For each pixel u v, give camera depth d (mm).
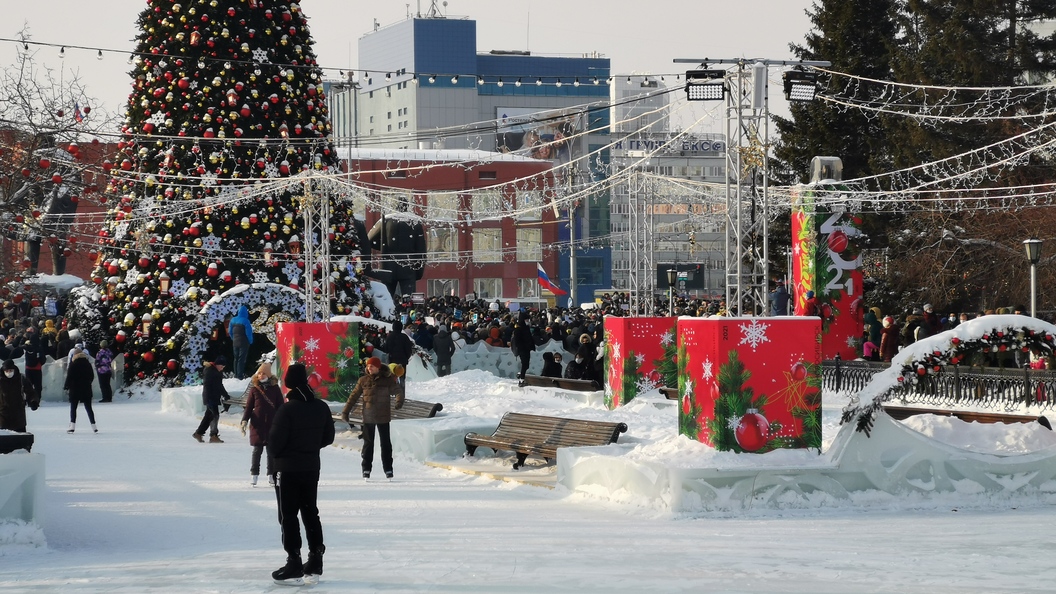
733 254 18109
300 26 34125
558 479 14914
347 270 35188
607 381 24109
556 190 48719
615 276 106625
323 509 13445
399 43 146125
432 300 54781
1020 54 45375
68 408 29969
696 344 14227
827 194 31250
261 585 9016
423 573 9305
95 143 21797
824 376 26766
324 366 23984
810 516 12516
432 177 82000
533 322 40719
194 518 13078
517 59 144375
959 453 13414
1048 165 41500
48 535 12109
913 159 45844
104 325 33750
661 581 8766
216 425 21641
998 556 9750
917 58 48688
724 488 12836
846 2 49969
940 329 25141
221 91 32938
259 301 32812
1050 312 37938
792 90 17688
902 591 8281
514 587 8625
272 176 32844
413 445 18578
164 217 33000
